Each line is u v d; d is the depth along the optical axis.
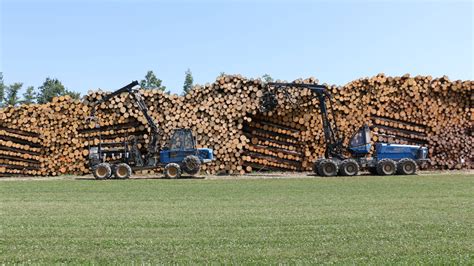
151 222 8.80
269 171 23.69
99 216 9.59
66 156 23.16
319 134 23.47
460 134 24.27
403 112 23.91
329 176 20.30
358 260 6.00
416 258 6.05
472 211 9.90
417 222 8.57
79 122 23.20
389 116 23.88
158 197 12.95
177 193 13.90
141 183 17.27
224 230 8.00
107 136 23.27
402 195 12.84
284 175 21.48
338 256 6.24
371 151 23.41
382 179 18.12
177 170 20.00
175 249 6.70
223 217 9.31
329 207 10.64
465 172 22.00
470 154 24.27
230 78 23.12
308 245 6.86
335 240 7.17
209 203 11.57
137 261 6.07
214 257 6.21
